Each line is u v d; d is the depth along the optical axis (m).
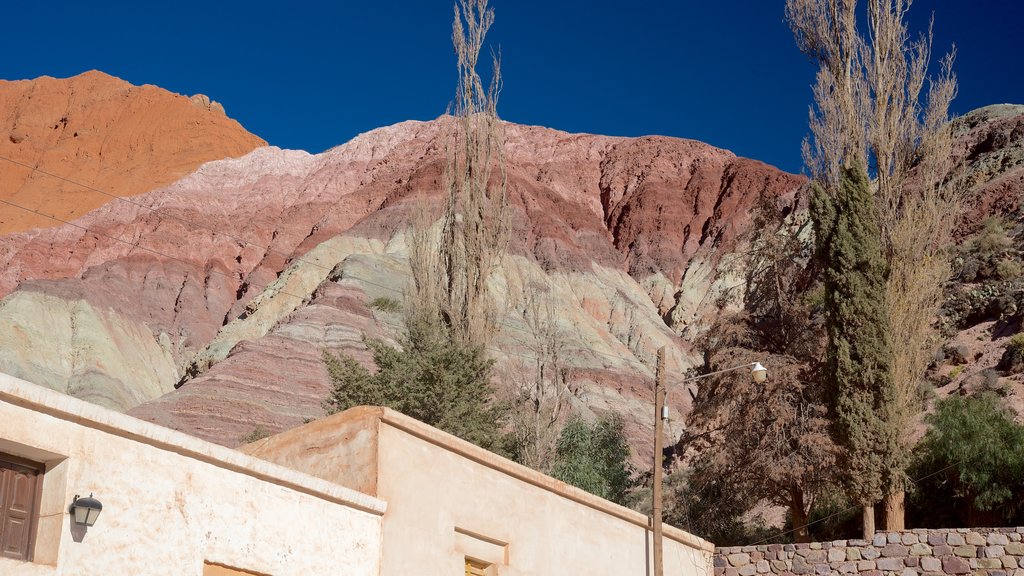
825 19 33.66
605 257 143.88
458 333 40.28
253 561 12.91
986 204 60.56
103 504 11.34
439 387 36.34
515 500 17.55
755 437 29.97
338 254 130.38
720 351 31.97
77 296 119.75
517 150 179.50
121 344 119.00
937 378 45.69
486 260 41.59
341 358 39.44
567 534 18.56
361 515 14.67
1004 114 79.25
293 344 92.12
